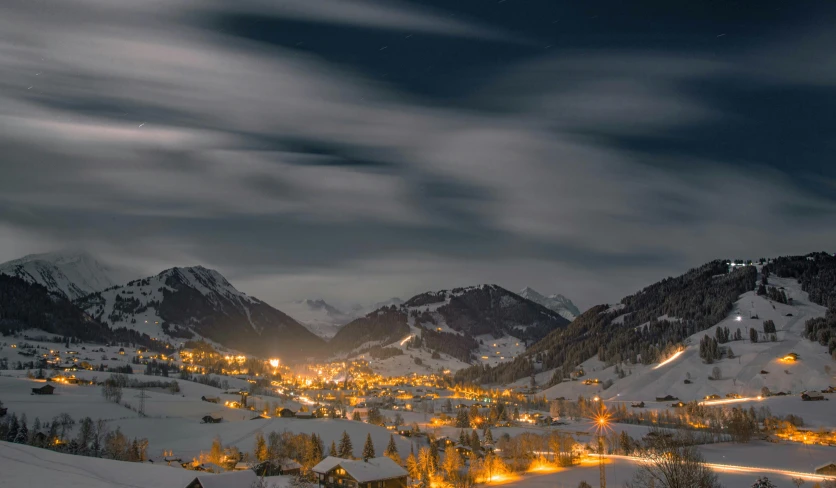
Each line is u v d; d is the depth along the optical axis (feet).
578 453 606.14
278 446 596.29
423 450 545.85
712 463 551.18
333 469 444.55
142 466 326.24
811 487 442.09
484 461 545.44
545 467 556.51
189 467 513.04
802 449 624.59
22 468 265.95
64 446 513.45
